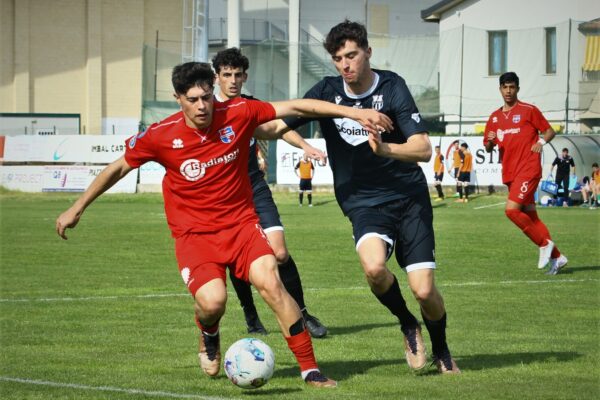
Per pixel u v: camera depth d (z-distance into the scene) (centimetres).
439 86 9369
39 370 1505
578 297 2409
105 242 4109
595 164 6675
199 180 1364
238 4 9931
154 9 11788
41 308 2248
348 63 1426
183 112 1359
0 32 11112
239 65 1866
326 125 1513
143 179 8512
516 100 2944
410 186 1488
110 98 11631
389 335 1883
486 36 9394
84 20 11506
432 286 1445
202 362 1428
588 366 1538
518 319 2059
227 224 1377
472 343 1772
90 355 1650
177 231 1398
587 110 8606
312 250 3772
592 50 8750
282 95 9481
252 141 1911
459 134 8556
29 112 11294
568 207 6738
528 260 3344
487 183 7556
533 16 9150
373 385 1373
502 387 1357
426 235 1464
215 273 1352
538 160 2903
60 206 6994
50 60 11394
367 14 11688
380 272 1408
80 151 8612
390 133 1488
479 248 3766
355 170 1496
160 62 10381
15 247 3872
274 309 1359
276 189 8219
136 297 2447
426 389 1339
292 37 10369
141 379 1427
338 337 1859
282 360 1614
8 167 8719
